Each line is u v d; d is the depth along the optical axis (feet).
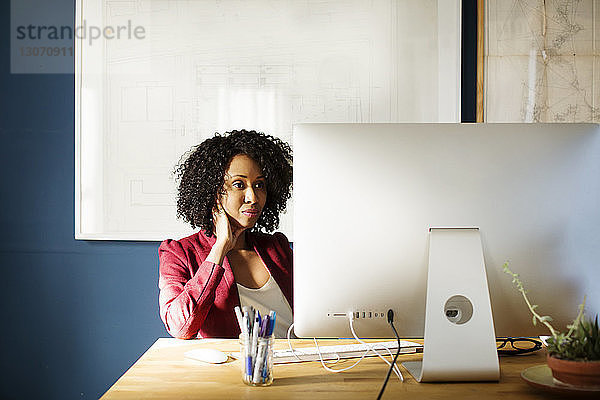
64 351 8.53
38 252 8.52
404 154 4.14
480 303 4.02
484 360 3.97
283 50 8.34
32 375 8.55
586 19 8.23
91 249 8.49
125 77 8.40
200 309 5.75
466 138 4.15
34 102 8.52
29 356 8.55
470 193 4.14
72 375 8.53
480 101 8.23
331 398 3.74
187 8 8.37
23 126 8.54
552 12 8.23
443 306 4.02
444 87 8.27
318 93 8.34
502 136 4.16
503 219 4.14
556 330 4.25
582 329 3.67
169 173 8.38
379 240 4.14
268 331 4.03
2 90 8.55
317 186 4.15
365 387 3.97
